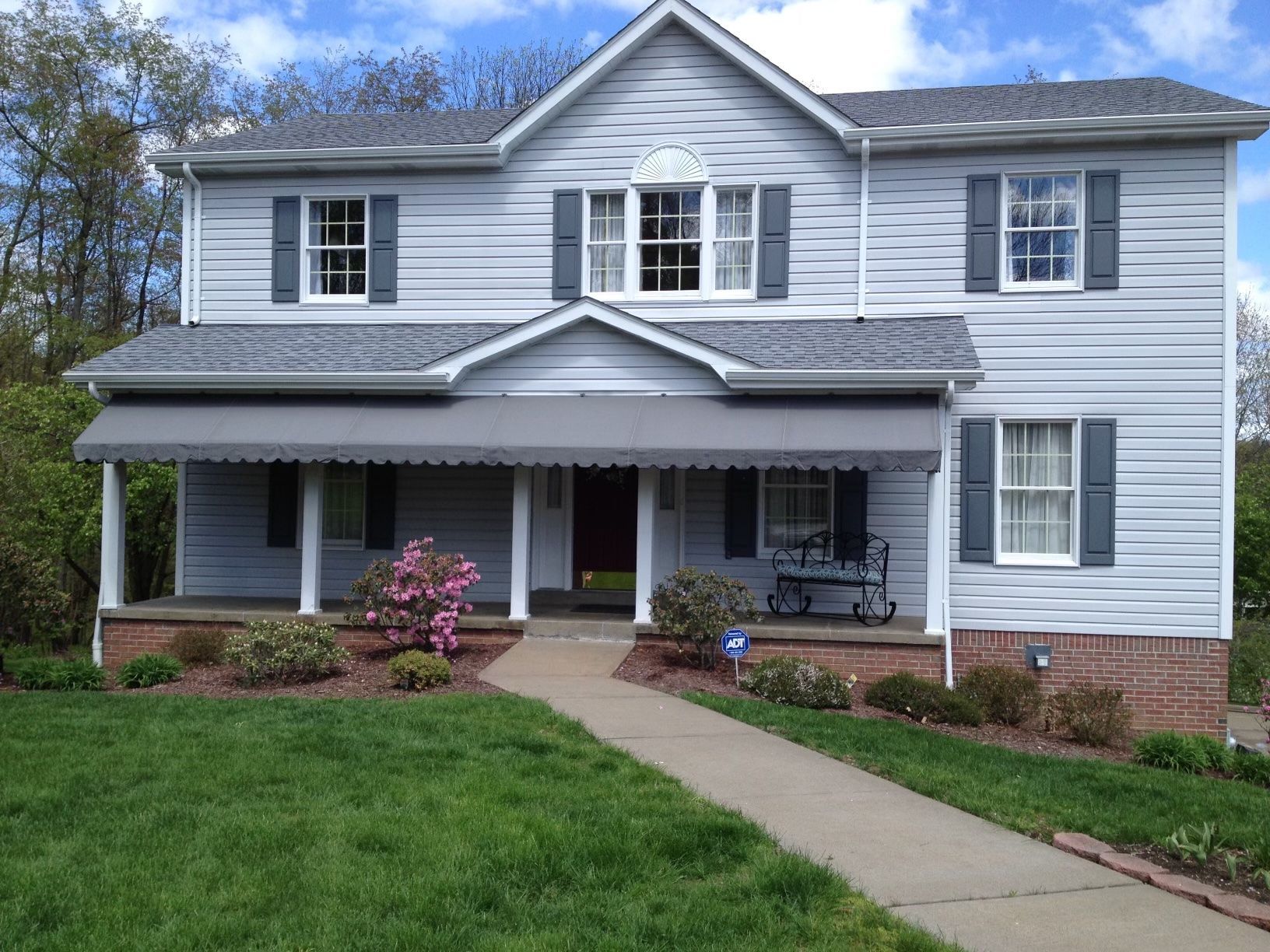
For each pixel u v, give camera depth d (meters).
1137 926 5.67
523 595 14.58
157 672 12.35
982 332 15.45
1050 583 15.09
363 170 17.06
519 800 7.43
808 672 11.88
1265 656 23.41
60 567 26.41
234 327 17.19
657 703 11.06
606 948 5.18
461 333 16.36
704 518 16.19
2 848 6.47
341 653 12.72
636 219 16.39
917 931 5.44
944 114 16.09
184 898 5.73
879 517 15.53
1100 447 15.02
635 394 14.57
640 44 16.33
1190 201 14.93
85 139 29.98
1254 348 42.47
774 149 16.03
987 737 11.27
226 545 17.23
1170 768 10.44
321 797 7.46
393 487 16.83
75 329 30.36
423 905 5.62
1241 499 29.91
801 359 14.06
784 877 6.02
